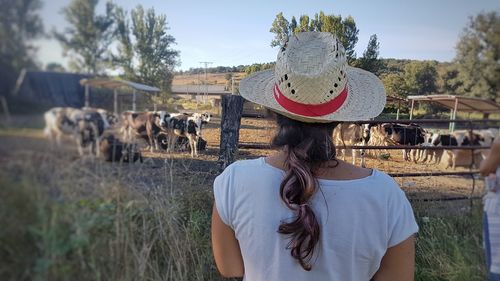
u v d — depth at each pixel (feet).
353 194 2.33
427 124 8.09
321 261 2.33
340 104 2.61
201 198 6.81
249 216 2.43
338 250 2.31
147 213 4.95
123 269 4.04
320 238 2.30
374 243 2.37
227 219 2.58
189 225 6.18
